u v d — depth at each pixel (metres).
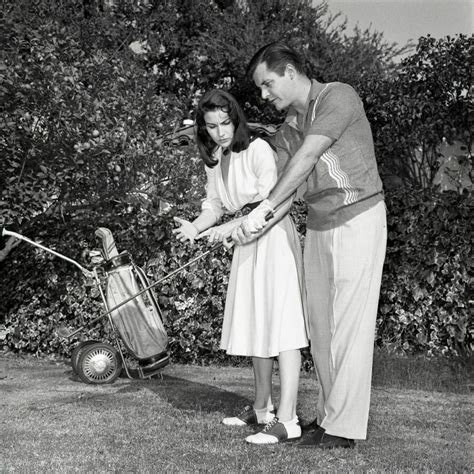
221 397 4.99
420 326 6.62
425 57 9.96
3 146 6.41
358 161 3.56
